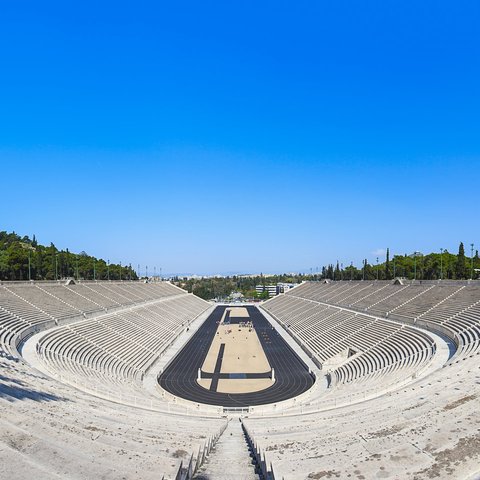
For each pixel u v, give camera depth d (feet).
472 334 178.09
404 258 579.89
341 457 48.57
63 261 518.37
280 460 50.31
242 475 56.85
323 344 292.40
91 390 141.79
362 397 140.77
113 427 68.69
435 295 279.28
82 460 46.34
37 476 41.04
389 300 326.03
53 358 180.55
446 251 501.56
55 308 278.26
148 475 43.50
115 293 429.79
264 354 303.89
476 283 261.85
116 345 253.65
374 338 248.32
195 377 240.94
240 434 100.53
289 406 177.58
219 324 471.21
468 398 62.95
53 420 62.08
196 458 57.98
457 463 42.29
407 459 44.83
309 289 602.85
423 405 66.85
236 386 223.71
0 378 92.48
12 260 407.85
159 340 315.78
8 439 49.01
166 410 143.64
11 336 191.93
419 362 168.55
